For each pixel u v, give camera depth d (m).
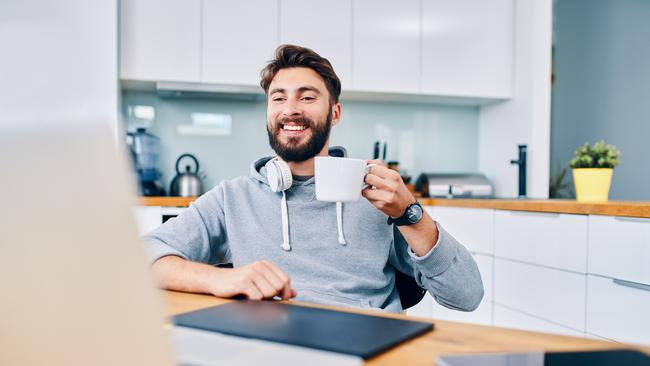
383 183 0.91
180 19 2.94
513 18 3.43
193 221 1.22
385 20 3.23
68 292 0.33
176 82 2.96
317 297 1.06
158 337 0.35
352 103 3.56
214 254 1.29
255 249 1.20
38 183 0.33
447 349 0.52
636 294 1.75
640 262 1.74
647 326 1.71
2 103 0.32
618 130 3.92
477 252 2.69
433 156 3.70
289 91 1.25
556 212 2.13
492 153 3.62
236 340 0.53
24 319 0.33
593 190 2.32
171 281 0.88
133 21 2.88
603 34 3.92
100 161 0.33
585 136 3.93
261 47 3.04
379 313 0.69
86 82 0.33
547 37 3.17
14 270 0.33
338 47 3.16
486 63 3.39
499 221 2.51
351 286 1.12
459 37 3.35
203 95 3.23
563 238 2.10
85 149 0.33
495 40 3.40
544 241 2.21
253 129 3.39
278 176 1.17
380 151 3.60
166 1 2.92
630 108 3.91
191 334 0.55
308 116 1.25
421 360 0.49
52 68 0.32
